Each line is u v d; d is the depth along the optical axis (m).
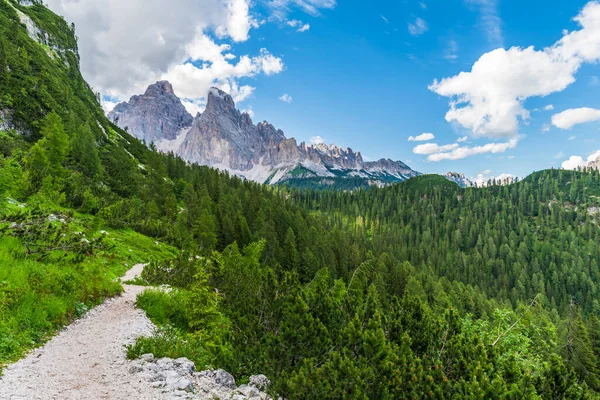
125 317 15.91
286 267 65.81
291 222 103.12
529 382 10.41
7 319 10.65
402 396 10.18
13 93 67.31
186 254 33.19
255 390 9.58
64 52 132.00
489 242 184.12
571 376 10.91
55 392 7.56
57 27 140.75
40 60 95.44
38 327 11.48
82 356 10.29
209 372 10.19
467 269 156.38
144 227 56.00
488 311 82.00
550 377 11.09
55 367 9.09
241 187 139.38
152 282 27.28
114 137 122.94
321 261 74.56
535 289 138.50
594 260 163.00
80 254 19.48
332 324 14.04
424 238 193.75
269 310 14.32
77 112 96.12
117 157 94.75
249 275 25.31
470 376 10.99
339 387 9.48
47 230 18.89
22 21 112.19
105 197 57.22
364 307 16.45
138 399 7.58
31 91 73.69
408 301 15.88
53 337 11.58
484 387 10.00
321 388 9.20
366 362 10.64
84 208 45.50
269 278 15.36
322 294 14.66
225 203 93.94
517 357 18.92
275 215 101.81
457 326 15.09
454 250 184.00
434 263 157.00
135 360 10.32
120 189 74.81
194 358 11.58
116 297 19.62
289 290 15.07
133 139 145.50
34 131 64.38
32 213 19.19
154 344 11.42
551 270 158.00
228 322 18.55
